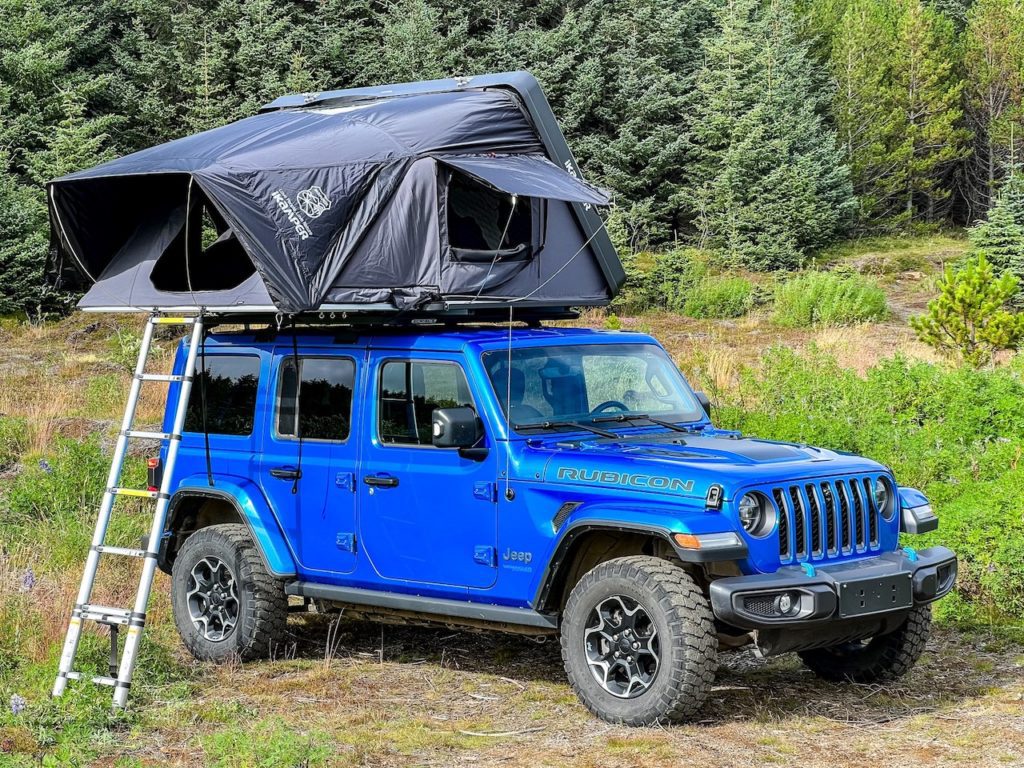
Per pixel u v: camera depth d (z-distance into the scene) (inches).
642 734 225.6
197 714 249.4
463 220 286.5
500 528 251.9
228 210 260.2
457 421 246.4
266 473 292.8
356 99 328.2
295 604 344.2
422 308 270.5
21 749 229.8
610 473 238.1
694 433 277.4
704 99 1541.6
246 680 278.5
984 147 1925.4
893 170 1784.0
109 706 250.7
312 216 266.8
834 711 244.7
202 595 300.0
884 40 1839.3
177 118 1440.7
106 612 260.1
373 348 278.7
